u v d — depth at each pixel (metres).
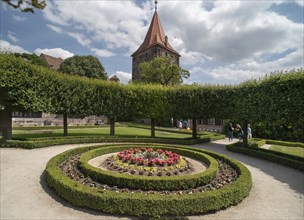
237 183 6.07
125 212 4.75
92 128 29.38
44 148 12.18
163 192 5.78
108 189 5.84
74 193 5.13
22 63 12.22
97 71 46.22
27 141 12.12
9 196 5.62
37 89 13.13
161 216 4.77
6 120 12.20
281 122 11.52
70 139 14.27
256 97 13.07
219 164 8.69
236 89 15.55
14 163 8.61
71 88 15.80
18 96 11.98
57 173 6.32
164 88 19.09
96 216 4.72
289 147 16.56
